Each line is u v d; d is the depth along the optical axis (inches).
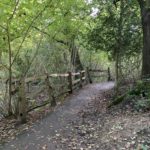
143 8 441.4
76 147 256.2
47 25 458.3
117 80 509.4
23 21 381.4
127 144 246.5
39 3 378.6
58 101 486.6
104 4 506.3
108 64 1085.8
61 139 279.7
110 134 275.4
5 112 396.5
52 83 542.9
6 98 402.0
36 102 450.3
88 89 644.1
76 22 556.4
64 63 699.4
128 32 509.0
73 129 309.0
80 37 676.1
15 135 304.3
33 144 272.1
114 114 352.2
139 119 306.2
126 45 513.7
